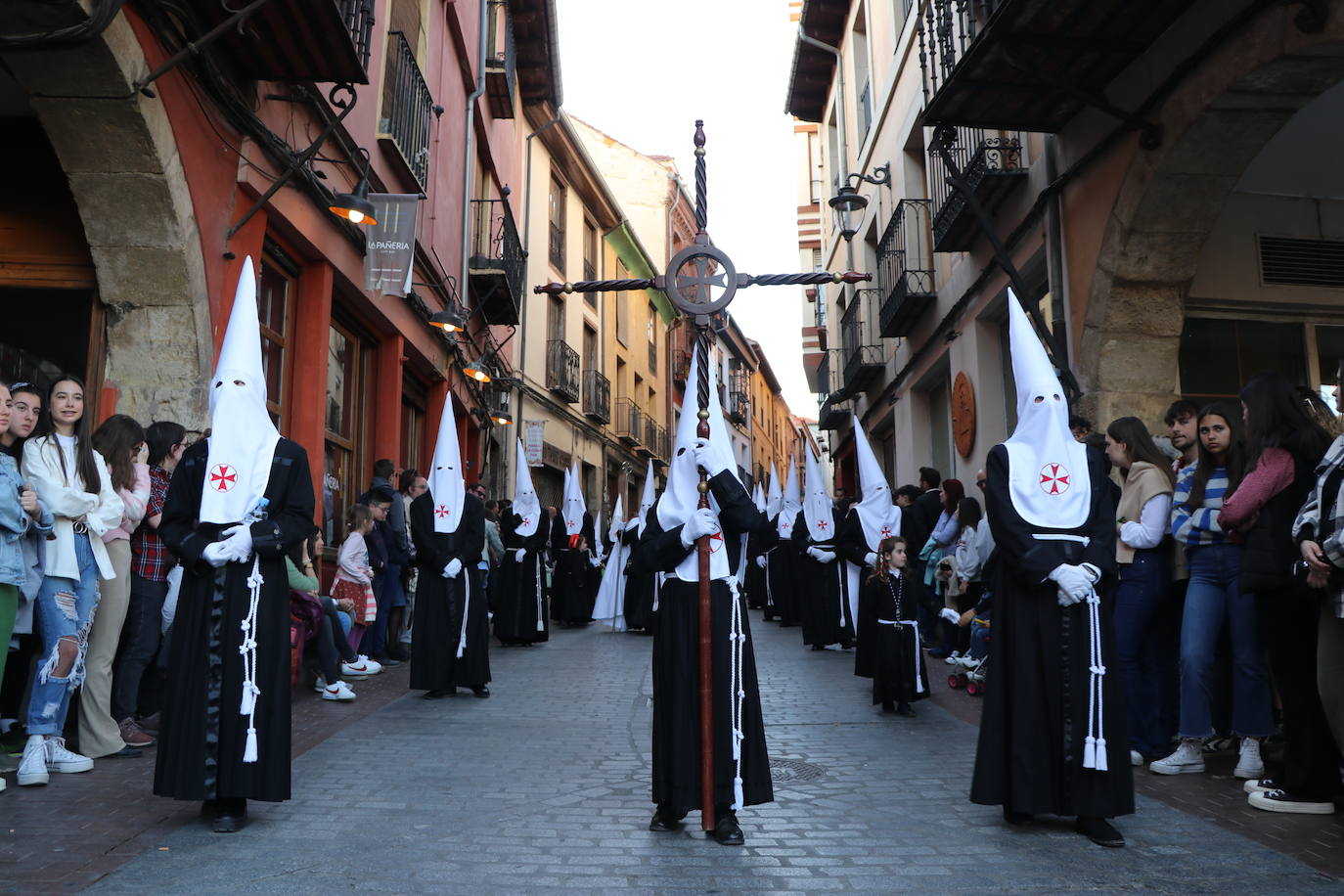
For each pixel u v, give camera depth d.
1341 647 4.27
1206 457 5.48
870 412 20.66
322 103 9.46
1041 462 4.55
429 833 4.43
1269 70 6.79
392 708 7.82
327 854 4.11
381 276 10.62
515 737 6.71
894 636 7.61
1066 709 4.33
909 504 12.05
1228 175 7.88
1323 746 4.62
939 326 14.20
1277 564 4.64
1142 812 4.72
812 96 23.73
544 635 13.29
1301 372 9.48
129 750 5.76
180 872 3.85
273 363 9.55
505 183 20.28
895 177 16.11
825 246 24.16
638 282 5.05
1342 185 9.50
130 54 6.30
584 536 17.22
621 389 31.47
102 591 5.70
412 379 15.38
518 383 21.38
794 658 11.32
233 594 4.49
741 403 45.09
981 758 4.55
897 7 16.00
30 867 3.84
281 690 4.50
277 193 8.77
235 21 6.63
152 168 6.76
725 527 4.62
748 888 3.75
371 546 10.34
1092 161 8.92
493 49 18.31
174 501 4.63
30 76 6.16
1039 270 10.77
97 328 7.32
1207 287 9.26
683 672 4.50
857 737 6.81
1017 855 4.14
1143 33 7.86
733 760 4.41
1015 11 7.56
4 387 4.80
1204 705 5.36
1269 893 3.61
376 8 11.29
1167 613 5.88
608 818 4.74
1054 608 4.44
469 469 18.94
